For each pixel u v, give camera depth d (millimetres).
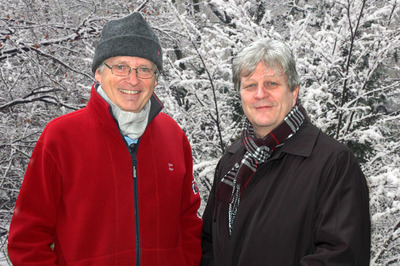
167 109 3859
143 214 1573
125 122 1578
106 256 1489
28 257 1431
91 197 1490
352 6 3693
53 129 1515
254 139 1516
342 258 1199
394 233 3109
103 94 1650
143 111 1644
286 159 1445
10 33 5332
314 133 1457
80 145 1515
